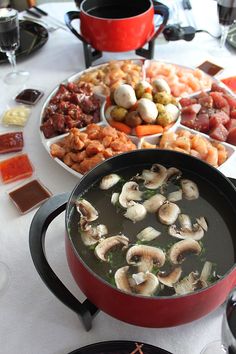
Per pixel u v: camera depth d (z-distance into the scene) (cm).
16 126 80
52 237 59
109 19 84
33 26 106
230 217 48
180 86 85
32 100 85
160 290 41
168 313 39
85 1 90
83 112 80
